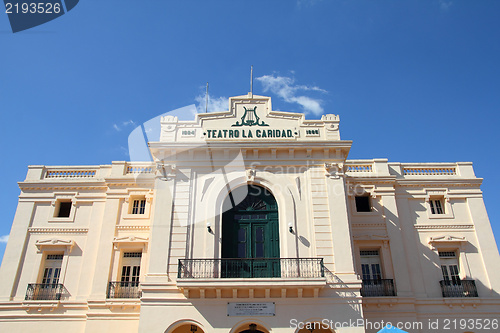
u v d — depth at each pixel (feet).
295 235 53.36
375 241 63.31
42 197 66.44
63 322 57.82
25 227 64.18
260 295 49.70
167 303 49.39
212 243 52.95
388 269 61.62
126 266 62.08
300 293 49.26
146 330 48.08
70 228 64.28
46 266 62.69
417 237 64.28
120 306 57.47
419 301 59.26
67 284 60.54
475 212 65.67
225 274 51.06
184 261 51.11
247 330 52.31
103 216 64.44
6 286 59.93
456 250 64.13
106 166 69.56
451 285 60.64
